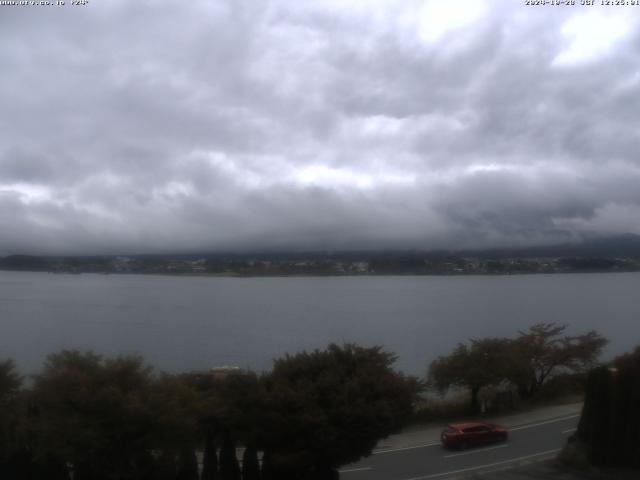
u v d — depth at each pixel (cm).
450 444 2591
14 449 1593
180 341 8300
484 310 13462
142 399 1595
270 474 1841
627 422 1912
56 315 11975
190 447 1686
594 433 1952
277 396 1767
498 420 3159
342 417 1759
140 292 19675
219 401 1762
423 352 7144
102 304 14738
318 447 1762
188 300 16488
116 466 1552
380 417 1803
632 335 8681
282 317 11975
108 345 7762
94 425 1531
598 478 1823
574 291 19638
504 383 3822
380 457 2491
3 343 7956
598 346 4141
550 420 3134
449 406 3394
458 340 8394
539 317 11738
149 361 6288
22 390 1738
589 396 1981
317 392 1825
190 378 1975
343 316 12325
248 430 1770
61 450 1515
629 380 1922
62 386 1588
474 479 1873
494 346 3581
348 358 2002
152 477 1656
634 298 16650
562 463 1961
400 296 18412
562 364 3900
